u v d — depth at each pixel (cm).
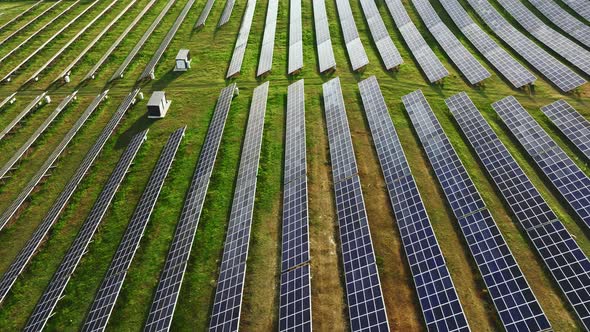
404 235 2655
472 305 2259
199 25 6481
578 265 2234
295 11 6794
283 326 2238
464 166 3216
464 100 3866
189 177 3500
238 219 2969
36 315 2447
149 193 3312
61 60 5725
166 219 3112
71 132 4147
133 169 3659
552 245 2400
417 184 3108
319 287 2489
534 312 2019
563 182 2856
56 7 7675
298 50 5481
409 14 6169
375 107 4006
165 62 5522
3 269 2875
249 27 6347
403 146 3506
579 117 3372
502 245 2414
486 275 2309
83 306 2555
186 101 4622
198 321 2416
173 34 6209
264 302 2462
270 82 4856
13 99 4850
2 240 3089
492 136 3366
